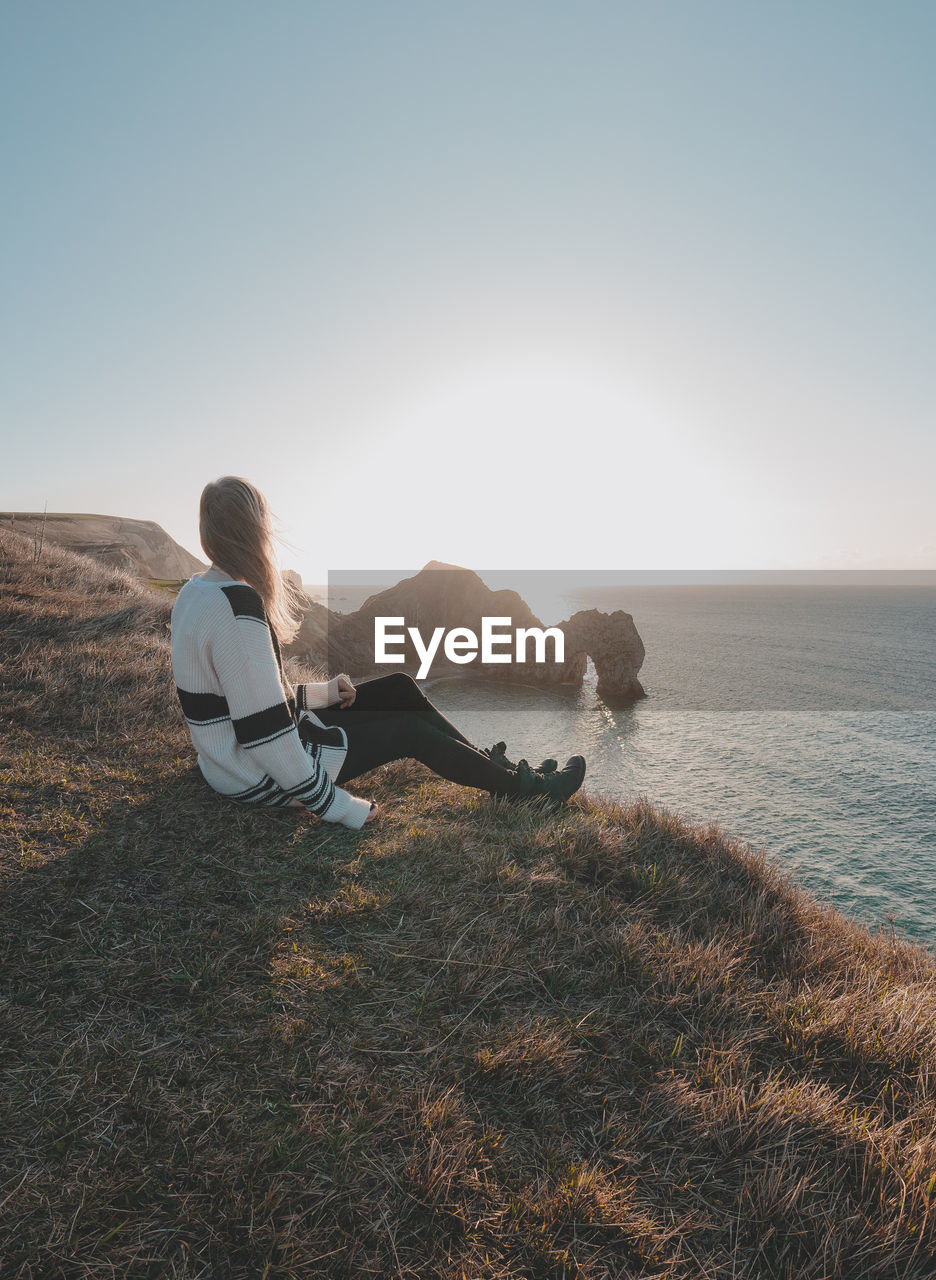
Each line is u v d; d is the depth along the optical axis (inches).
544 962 105.8
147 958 93.1
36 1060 75.6
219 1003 87.2
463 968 100.8
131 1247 58.7
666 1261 63.7
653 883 137.7
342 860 125.0
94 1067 75.7
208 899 107.5
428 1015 90.9
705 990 104.0
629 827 170.6
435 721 145.4
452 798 169.3
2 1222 59.2
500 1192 68.4
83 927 97.1
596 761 1612.9
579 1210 66.9
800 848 971.3
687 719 2185.0
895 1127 79.4
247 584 114.0
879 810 1170.0
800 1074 91.0
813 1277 64.0
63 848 115.7
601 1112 80.8
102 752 161.2
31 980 86.5
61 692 199.6
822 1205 71.4
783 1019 100.3
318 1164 68.5
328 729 128.0
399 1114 75.7
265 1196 64.1
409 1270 60.3
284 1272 58.3
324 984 93.4
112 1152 66.7
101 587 389.1
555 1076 84.4
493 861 131.3
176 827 127.0
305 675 262.2
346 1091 77.2
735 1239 67.6
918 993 115.5
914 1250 66.1
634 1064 88.9
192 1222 61.6
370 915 110.4
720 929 127.3
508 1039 88.1
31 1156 65.3
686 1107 81.4
